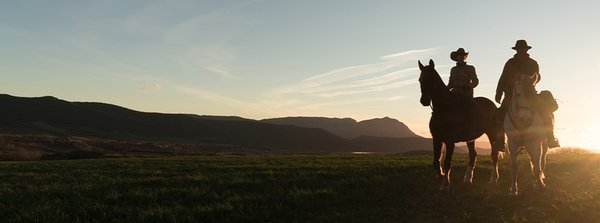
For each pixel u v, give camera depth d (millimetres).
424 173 18125
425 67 13547
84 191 16062
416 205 12570
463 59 14203
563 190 13234
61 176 21094
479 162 22812
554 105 12555
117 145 145625
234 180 17594
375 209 12422
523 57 13070
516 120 12508
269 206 12852
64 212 12578
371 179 16828
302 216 11930
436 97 13305
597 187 13719
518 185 14547
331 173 18938
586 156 25312
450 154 13617
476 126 13891
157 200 14367
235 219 11734
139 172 22406
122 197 14750
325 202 13281
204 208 12555
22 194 15859
